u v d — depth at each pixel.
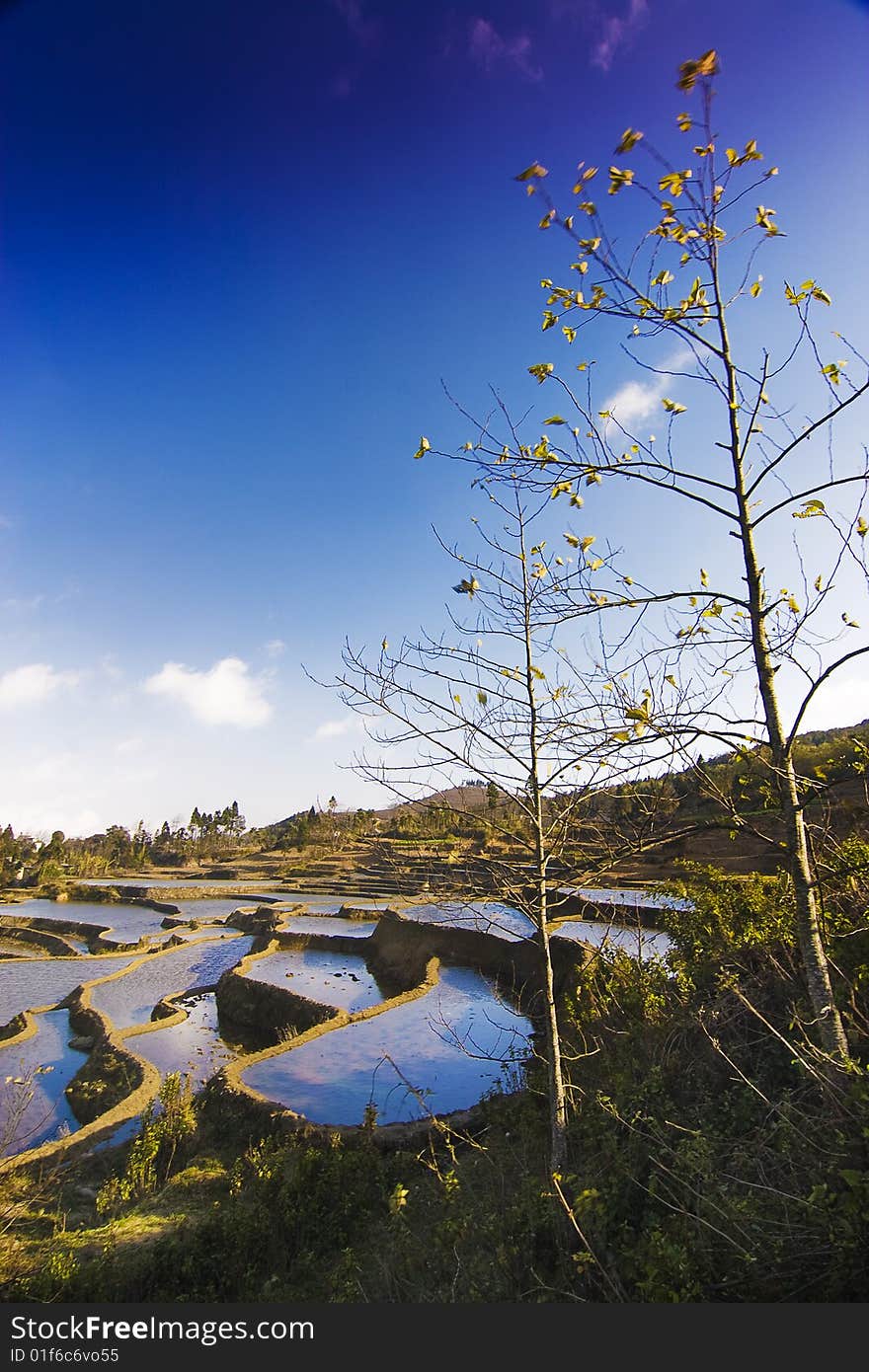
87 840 186.88
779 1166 5.23
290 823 160.00
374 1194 12.70
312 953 51.00
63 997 41.69
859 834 7.69
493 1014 29.09
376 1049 25.30
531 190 5.22
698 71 4.84
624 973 11.41
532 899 7.75
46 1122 23.20
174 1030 32.94
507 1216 7.47
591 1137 7.84
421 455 6.37
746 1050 7.70
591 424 5.99
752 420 5.54
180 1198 15.24
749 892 11.09
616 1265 5.67
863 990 6.79
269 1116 18.53
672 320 5.54
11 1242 12.56
